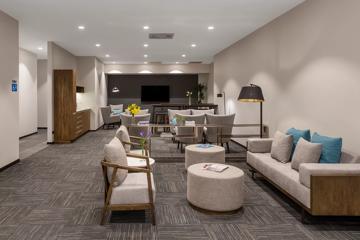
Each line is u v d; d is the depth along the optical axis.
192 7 4.73
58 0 4.36
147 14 5.09
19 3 4.52
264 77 5.90
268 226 2.92
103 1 4.41
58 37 6.98
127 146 4.13
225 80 8.73
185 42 7.64
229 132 6.34
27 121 9.06
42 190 3.97
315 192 2.80
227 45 8.10
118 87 13.69
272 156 4.20
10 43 5.24
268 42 5.69
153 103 13.75
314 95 4.15
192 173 3.35
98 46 8.19
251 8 4.78
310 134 4.06
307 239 2.65
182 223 2.98
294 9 4.69
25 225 2.91
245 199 3.68
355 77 3.33
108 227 2.87
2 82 4.98
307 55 4.32
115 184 2.91
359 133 3.28
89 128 10.21
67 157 6.04
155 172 4.92
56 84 7.68
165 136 6.41
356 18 3.29
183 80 13.79
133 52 9.27
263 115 5.97
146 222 2.99
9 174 4.74
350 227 2.90
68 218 3.08
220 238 2.67
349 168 2.83
